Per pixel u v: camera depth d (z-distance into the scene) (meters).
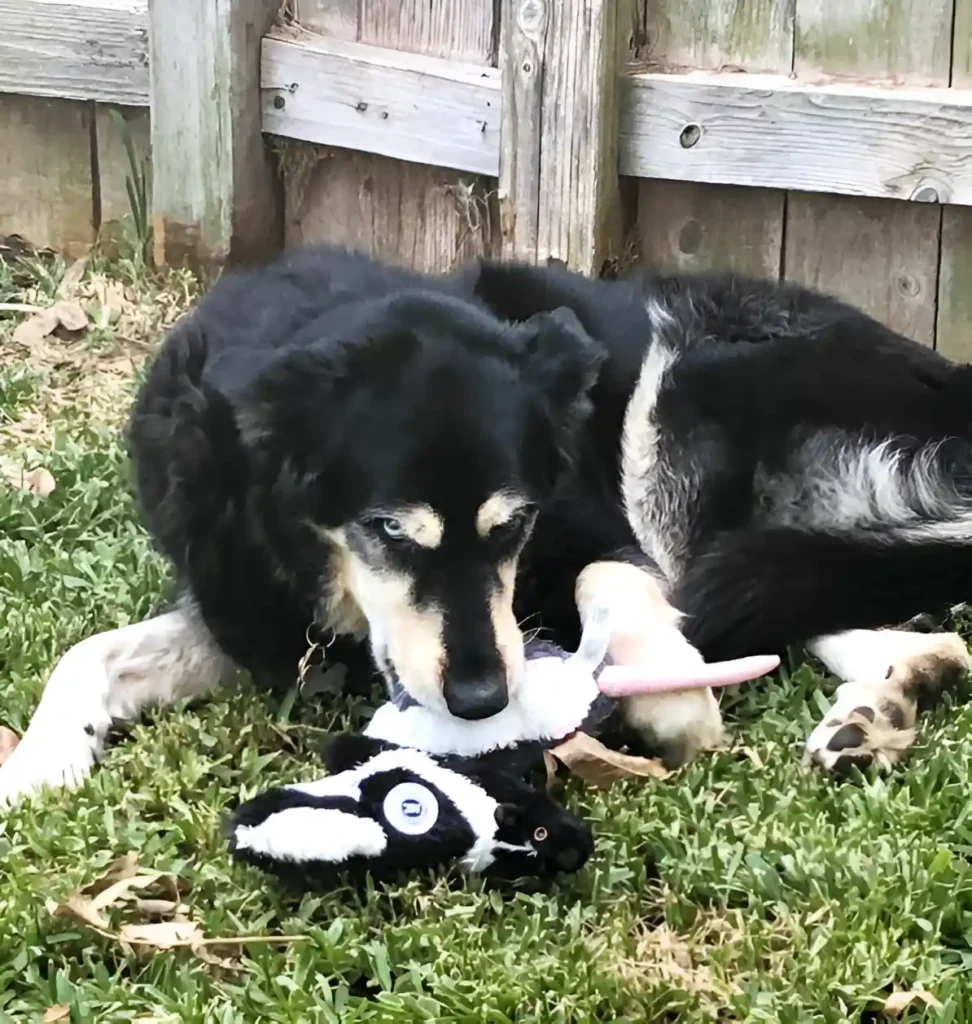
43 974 1.81
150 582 2.16
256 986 1.79
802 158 2.43
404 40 2.62
